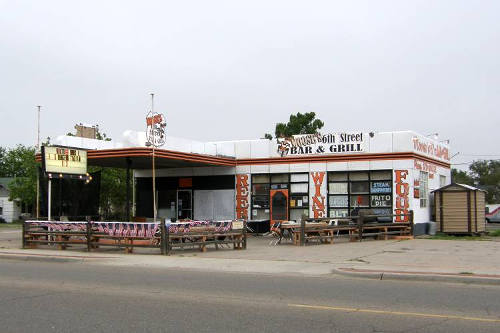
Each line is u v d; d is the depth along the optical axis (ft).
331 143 91.45
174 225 64.44
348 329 25.91
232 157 98.73
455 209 88.43
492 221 177.47
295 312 29.91
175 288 38.75
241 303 32.71
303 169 93.35
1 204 207.21
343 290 37.58
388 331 25.48
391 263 50.67
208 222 68.44
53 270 50.34
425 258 54.49
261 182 96.99
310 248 67.31
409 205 85.25
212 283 41.29
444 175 107.65
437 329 25.85
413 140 86.12
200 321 27.81
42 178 90.94
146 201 106.93
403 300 33.55
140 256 60.54
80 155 82.69
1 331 26.11
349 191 89.71
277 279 43.70
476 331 25.43
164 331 25.77
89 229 66.18
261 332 25.43
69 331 25.98
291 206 94.02
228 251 64.80
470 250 62.69
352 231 77.66
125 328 26.45
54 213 91.81
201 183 101.91
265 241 79.15
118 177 149.38
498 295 35.40
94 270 50.29
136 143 83.82
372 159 88.28
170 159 86.12
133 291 37.47
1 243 79.82
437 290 37.52
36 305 32.48
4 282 42.22
